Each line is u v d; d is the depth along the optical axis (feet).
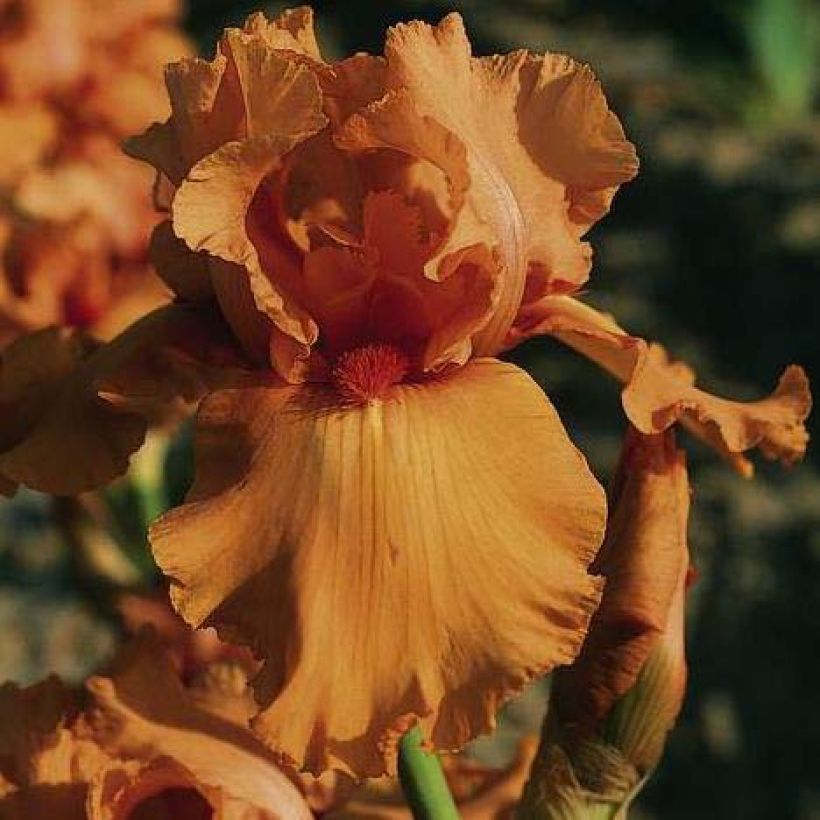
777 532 4.88
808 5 7.22
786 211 6.00
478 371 1.61
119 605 2.46
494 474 1.55
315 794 1.75
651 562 1.71
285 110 1.55
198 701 1.78
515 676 1.50
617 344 1.66
